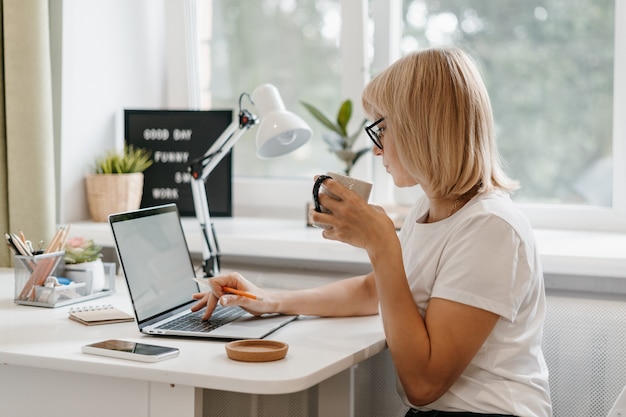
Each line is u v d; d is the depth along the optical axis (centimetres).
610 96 208
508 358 138
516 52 216
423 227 148
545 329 174
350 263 214
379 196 235
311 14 241
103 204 229
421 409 142
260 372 124
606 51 207
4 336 146
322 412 157
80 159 233
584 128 212
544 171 217
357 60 233
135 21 250
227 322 156
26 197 208
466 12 221
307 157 246
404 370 136
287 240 202
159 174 241
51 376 135
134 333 150
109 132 244
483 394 136
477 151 142
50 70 214
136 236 159
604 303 173
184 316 161
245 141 253
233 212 252
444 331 133
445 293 135
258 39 249
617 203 208
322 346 141
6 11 206
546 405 140
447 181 141
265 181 248
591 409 171
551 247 188
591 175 213
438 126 139
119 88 246
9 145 208
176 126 241
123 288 195
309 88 244
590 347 171
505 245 135
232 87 254
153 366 127
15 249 176
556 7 211
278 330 152
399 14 231
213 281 161
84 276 182
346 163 221
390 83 144
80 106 231
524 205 218
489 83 220
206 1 254
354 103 234
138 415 130
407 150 142
